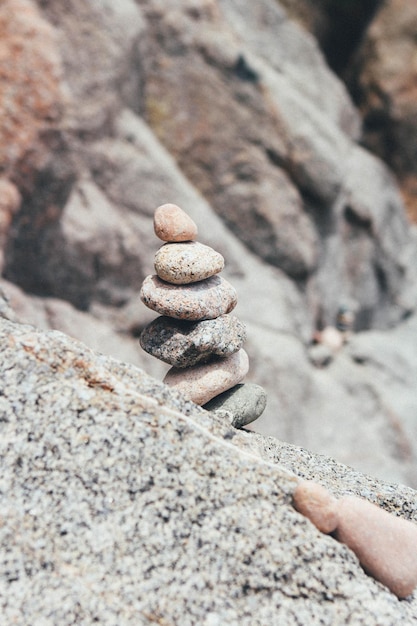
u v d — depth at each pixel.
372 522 0.79
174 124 2.84
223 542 0.75
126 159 2.48
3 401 0.78
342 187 3.06
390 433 2.79
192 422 0.80
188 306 0.92
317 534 0.77
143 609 0.71
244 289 2.71
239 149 2.88
